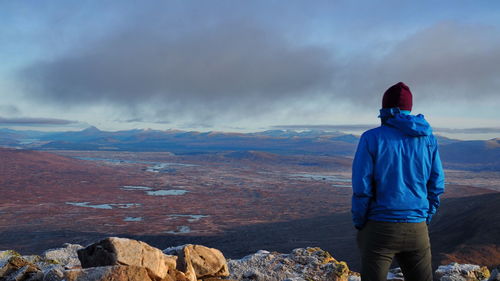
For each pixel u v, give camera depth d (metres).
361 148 3.28
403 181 3.13
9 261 5.41
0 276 5.18
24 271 5.13
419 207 3.12
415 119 3.17
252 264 7.43
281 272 6.97
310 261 7.33
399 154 3.15
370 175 3.19
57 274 4.59
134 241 4.41
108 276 3.84
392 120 3.23
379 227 3.16
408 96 3.33
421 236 3.16
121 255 4.18
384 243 3.16
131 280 3.89
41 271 5.12
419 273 3.26
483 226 94.44
